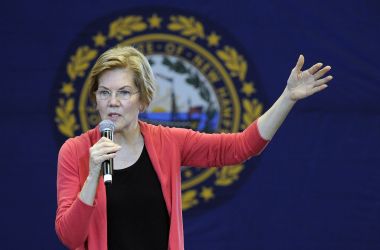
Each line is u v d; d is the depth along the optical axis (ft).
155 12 56.75
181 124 56.34
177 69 56.54
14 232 55.98
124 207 27.61
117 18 56.85
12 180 56.08
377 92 57.16
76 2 56.75
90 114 56.44
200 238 56.44
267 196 56.85
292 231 57.00
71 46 56.70
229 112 56.49
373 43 57.16
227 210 56.65
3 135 56.13
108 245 27.45
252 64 56.80
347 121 57.31
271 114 29.04
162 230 28.09
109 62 27.61
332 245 57.16
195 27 56.80
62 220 26.50
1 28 56.44
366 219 57.16
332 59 57.16
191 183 56.49
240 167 56.85
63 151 28.43
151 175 28.37
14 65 56.39
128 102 27.66
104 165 25.31
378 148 57.21
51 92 56.44
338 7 57.16
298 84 28.45
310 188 57.06
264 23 57.06
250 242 56.70
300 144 57.16
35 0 56.70
